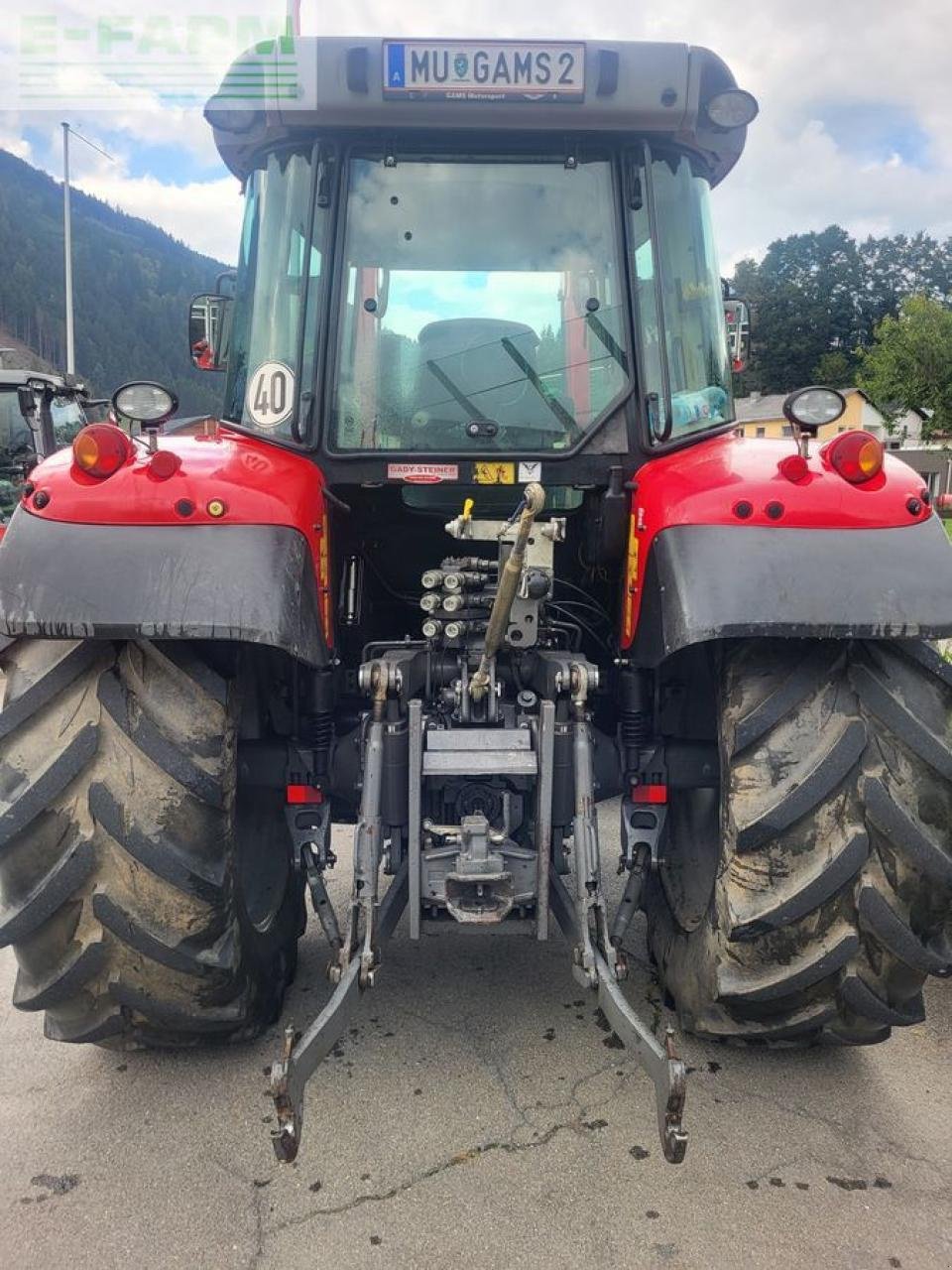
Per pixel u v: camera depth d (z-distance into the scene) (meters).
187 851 2.23
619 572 3.03
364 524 3.19
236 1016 2.48
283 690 2.86
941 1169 2.26
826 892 2.14
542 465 2.81
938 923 2.25
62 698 2.26
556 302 2.81
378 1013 2.95
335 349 2.78
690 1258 1.99
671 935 2.82
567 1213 2.11
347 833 4.50
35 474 2.46
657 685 2.79
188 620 2.17
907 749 2.20
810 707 2.21
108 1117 2.45
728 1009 2.46
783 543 2.24
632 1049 1.99
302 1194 2.18
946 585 2.19
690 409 2.89
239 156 2.91
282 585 2.27
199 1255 2.01
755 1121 2.42
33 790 2.18
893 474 2.42
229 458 2.54
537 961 3.27
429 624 2.68
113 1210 2.13
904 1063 2.69
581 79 2.60
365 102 2.60
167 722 2.25
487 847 2.38
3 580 2.22
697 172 2.91
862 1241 2.04
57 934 2.27
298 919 3.12
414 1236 2.05
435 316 2.80
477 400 2.81
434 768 2.44
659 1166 2.26
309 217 2.75
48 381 10.30
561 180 2.79
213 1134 2.38
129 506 2.29
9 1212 2.13
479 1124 2.42
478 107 2.62
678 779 2.76
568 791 2.52
